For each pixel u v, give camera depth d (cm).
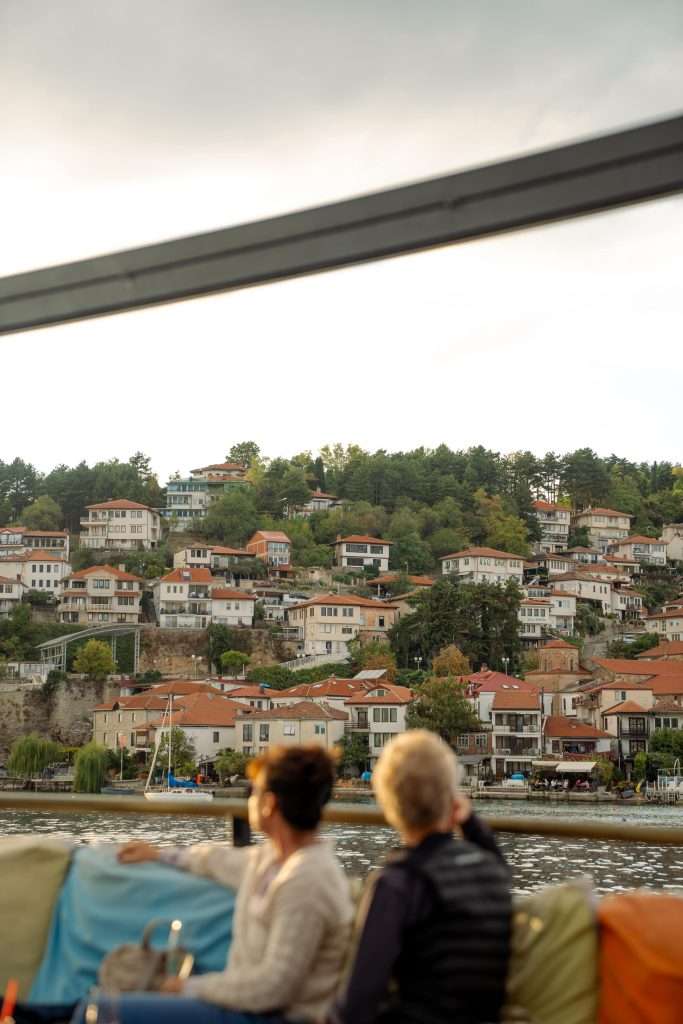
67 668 11500
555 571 14400
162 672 11675
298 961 252
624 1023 248
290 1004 255
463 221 324
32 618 12300
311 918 254
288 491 16262
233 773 8662
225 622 12112
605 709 9969
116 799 384
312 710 9025
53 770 9681
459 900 239
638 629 13388
